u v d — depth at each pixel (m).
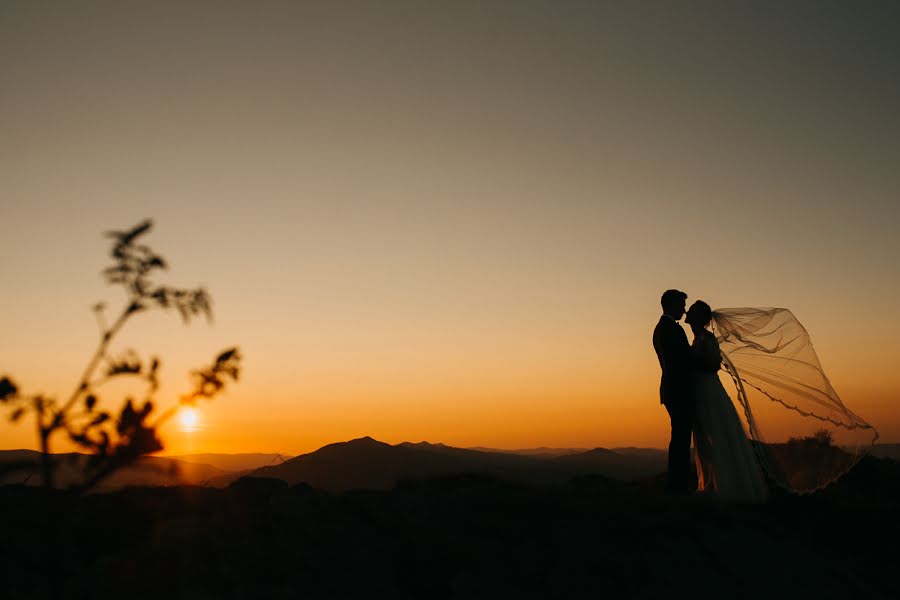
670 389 10.09
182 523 6.64
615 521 7.28
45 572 5.83
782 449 9.93
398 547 6.45
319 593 5.55
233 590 5.44
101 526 6.71
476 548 6.43
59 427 3.47
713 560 6.85
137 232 3.62
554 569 6.29
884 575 7.32
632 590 6.15
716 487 9.68
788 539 7.88
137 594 5.47
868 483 11.05
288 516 6.85
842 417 9.80
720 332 10.70
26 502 7.12
